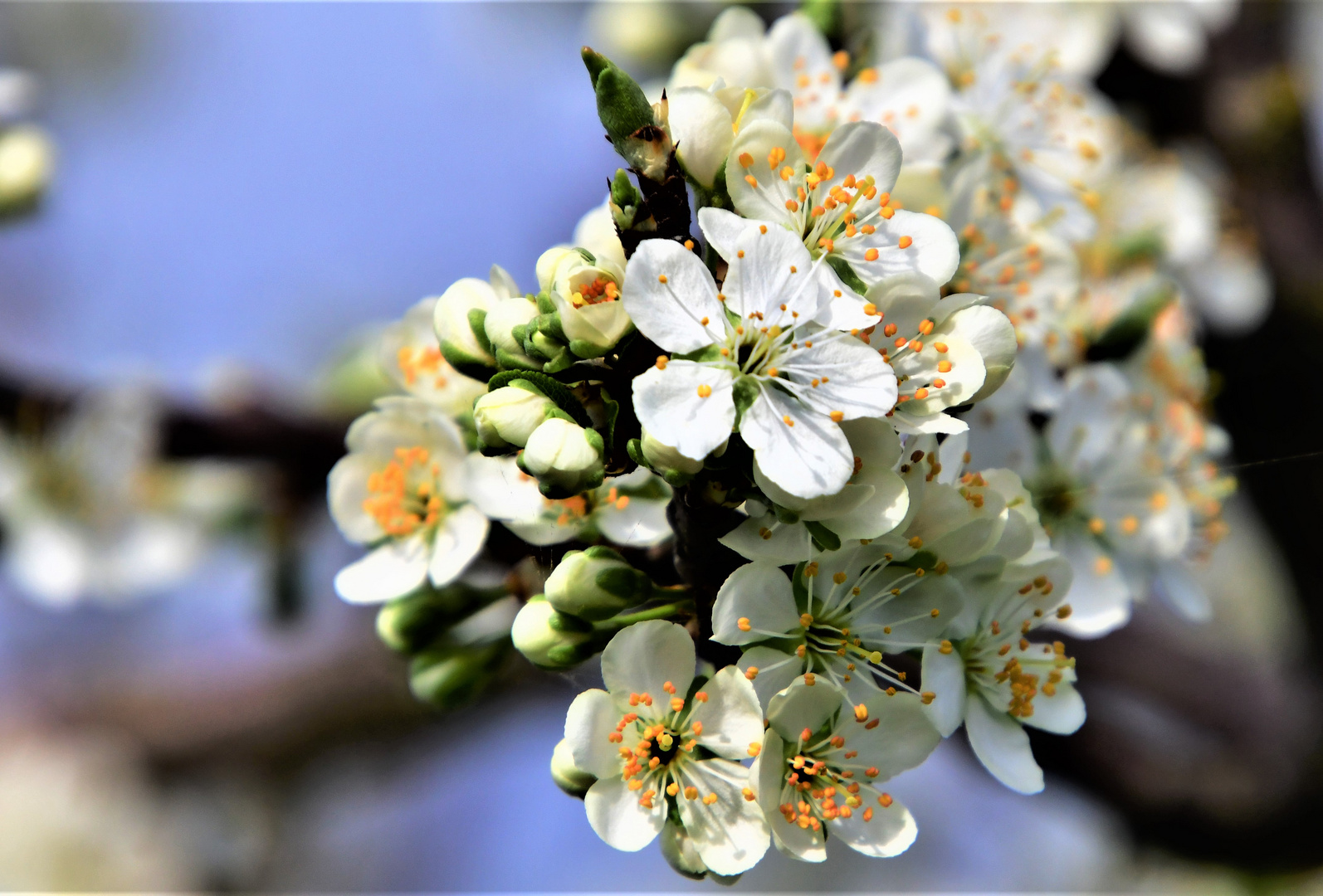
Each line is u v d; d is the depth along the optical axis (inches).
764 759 14.0
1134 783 18.8
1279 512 19.3
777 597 14.1
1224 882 24.9
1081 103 17.0
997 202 15.8
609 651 14.2
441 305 14.5
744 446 13.9
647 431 13.8
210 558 22.7
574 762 14.2
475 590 15.5
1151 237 17.8
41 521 20.5
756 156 14.2
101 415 19.5
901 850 14.2
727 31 16.1
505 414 14.0
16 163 19.6
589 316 13.9
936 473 14.2
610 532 14.8
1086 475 16.0
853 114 15.8
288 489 19.2
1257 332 18.9
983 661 14.6
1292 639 22.1
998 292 15.8
